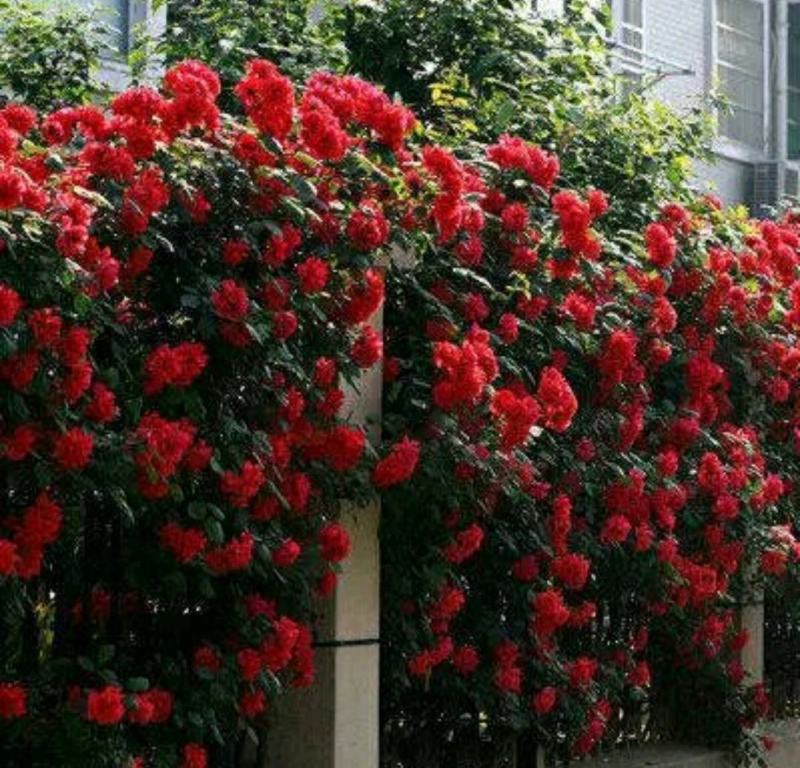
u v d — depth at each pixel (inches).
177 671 242.2
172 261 242.4
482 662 304.3
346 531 271.6
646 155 414.9
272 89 247.1
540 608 301.6
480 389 272.4
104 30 411.5
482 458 276.1
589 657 336.8
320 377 255.1
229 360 242.4
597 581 332.2
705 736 381.4
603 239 330.6
